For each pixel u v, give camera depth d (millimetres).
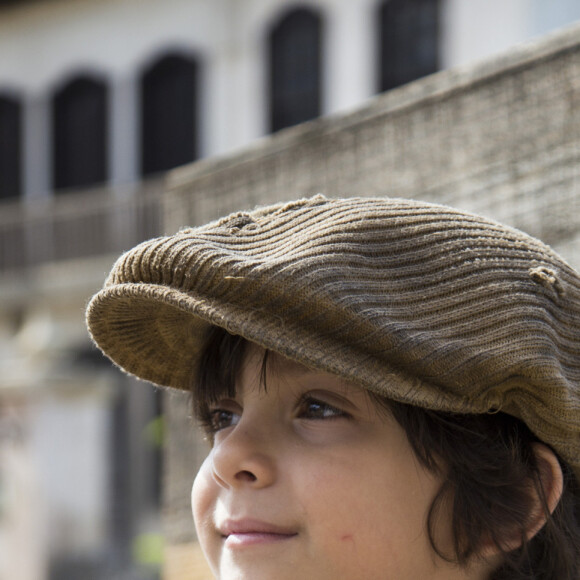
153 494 10781
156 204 10852
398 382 1178
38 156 11875
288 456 1258
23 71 11984
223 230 1260
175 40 11039
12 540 9445
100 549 9992
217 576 1317
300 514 1233
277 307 1151
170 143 11125
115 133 11414
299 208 1286
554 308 1280
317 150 2521
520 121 2133
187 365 1534
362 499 1238
